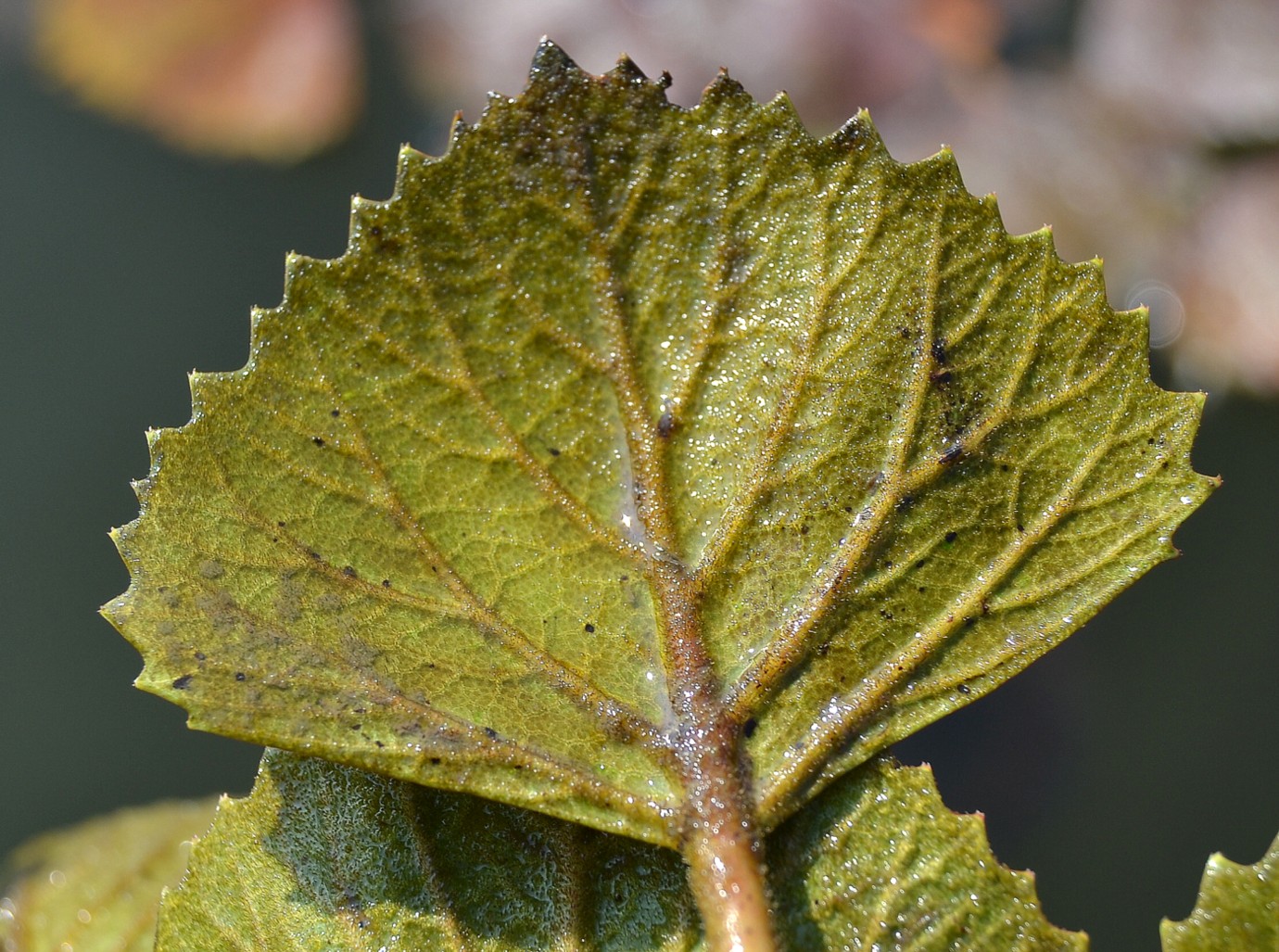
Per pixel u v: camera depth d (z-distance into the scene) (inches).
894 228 4.8
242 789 5.9
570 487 4.8
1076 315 4.8
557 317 4.8
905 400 4.8
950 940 4.7
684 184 4.8
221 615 4.7
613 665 4.7
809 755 4.7
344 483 4.7
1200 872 5.7
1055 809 5.8
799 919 4.7
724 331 4.8
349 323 4.7
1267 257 6.7
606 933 4.7
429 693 4.7
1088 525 4.8
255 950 4.7
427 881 4.8
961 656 4.8
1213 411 6.4
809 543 4.8
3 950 5.3
